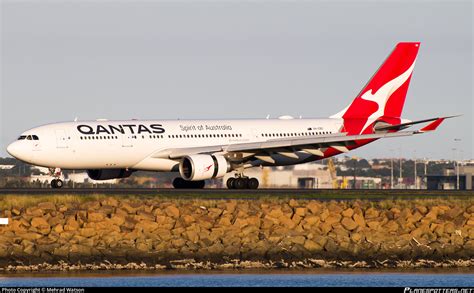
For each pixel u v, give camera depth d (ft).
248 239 258.57
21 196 289.53
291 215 278.67
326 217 277.03
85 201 286.87
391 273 238.68
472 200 305.32
